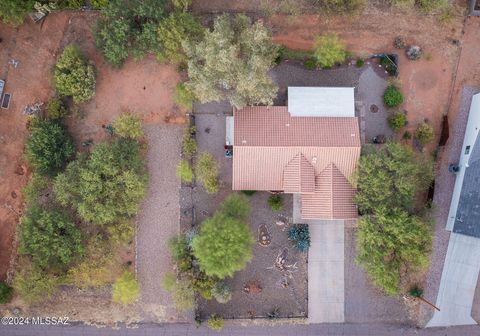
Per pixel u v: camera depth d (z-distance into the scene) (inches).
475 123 1988.2
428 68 2070.6
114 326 2065.7
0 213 2055.9
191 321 2064.5
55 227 1897.1
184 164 2021.4
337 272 2071.9
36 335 2057.1
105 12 1888.5
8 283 2042.3
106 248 1974.7
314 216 1948.8
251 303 2064.5
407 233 1772.9
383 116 2074.3
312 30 2070.6
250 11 2062.0
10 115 2049.7
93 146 2027.6
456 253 2069.4
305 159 1914.4
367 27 2078.0
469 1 2068.2
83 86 1936.5
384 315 2075.5
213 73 1802.4
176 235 2063.2
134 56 1953.7
